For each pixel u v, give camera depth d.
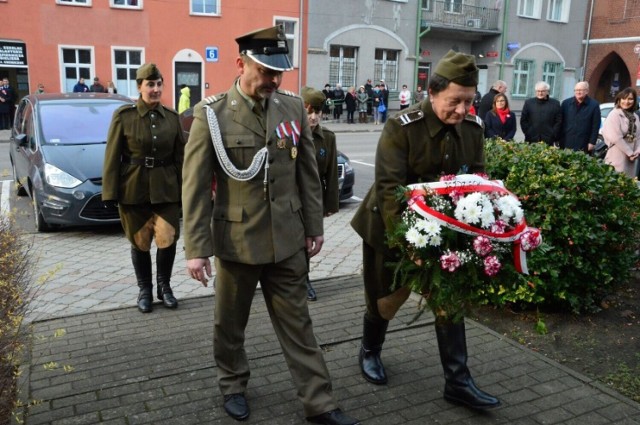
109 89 21.59
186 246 2.88
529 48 32.91
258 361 3.70
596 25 34.22
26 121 8.37
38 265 5.73
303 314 3.00
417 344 3.96
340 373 3.56
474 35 31.64
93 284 5.27
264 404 3.21
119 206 4.53
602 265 4.28
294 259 2.99
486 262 2.67
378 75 28.47
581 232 4.09
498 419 3.08
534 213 4.17
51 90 21.77
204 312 4.56
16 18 20.81
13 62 21.05
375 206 3.23
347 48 27.27
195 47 23.56
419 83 31.05
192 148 2.88
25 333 3.68
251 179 2.89
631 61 32.81
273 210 2.90
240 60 2.83
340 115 26.77
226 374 3.14
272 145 2.90
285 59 2.78
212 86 24.09
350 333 4.14
